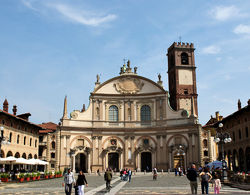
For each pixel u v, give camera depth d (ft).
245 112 188.85
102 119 258.57
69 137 248.52
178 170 214.28
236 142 207.62
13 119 194.39
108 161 253.65
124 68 278.67
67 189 75.56
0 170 166.40
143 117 261.24
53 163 245.04
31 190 104.88
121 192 96.07
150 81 264.72
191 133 242.99
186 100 271.28
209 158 238.48
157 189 104.12
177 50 281.54
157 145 252.62
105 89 265.13
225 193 84.79
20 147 204.95
